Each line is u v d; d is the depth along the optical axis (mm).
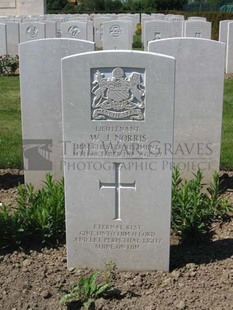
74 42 2496
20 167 3186
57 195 2240
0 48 7570
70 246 1932
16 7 15500
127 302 1736
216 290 1793
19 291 1801
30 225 2137
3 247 2076
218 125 2637
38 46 2508
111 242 1923
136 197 1871
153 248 1916
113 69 1768
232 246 2109
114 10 24844
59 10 24375
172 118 1792
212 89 2584
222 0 23734
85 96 1786
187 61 2547
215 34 12398
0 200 2641
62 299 1713
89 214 1896
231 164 3125
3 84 6062
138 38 12406
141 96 1781
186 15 14836
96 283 1835
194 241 2158
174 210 2219
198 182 2416
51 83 2553
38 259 2018
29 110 2605
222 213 2375
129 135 1815
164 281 1856
